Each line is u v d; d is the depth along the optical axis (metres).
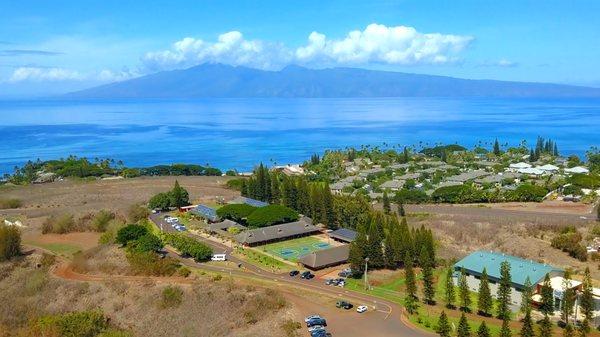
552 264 123.06
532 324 81.69
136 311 100.94
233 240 146.00
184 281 111.56
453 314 94.00
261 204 173.62
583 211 185.12
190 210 183.00
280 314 93.62
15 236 136.25
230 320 92.69
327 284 112.69
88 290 110.19
